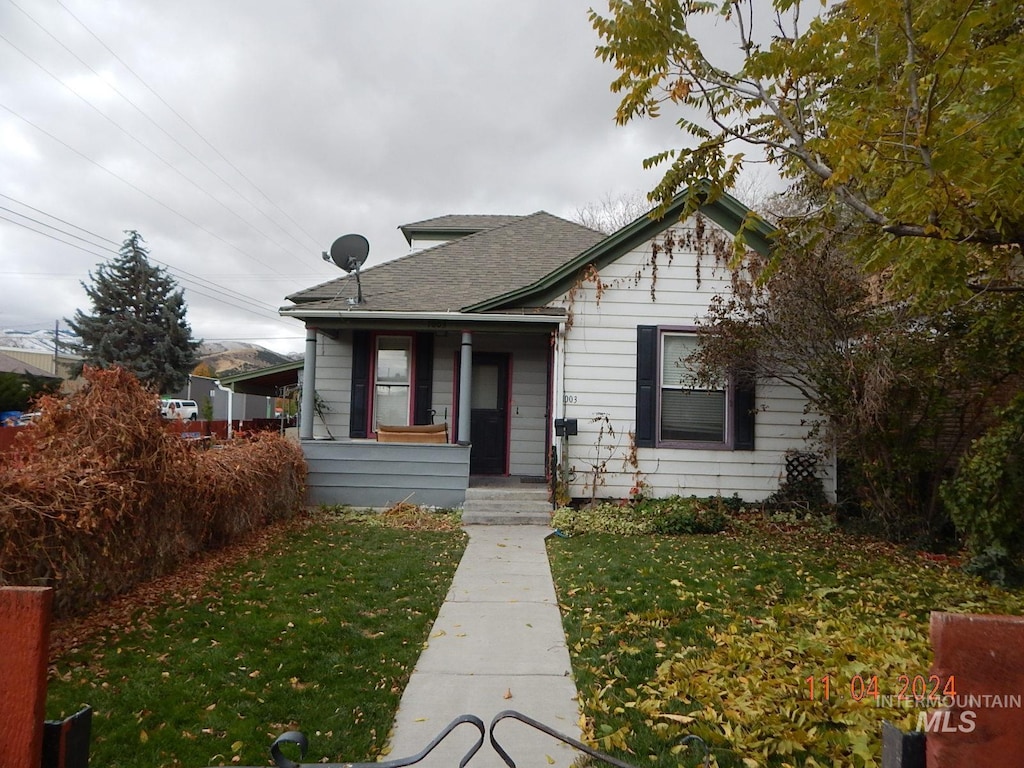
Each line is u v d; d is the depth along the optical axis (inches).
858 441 326.6
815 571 261.3
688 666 163.8
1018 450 253.6
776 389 393.1
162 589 228.4
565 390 398.9
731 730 133.0
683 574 253.9
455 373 472.4
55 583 186.2
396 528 350.3
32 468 188.2
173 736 134.0
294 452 374.3
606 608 215.0
